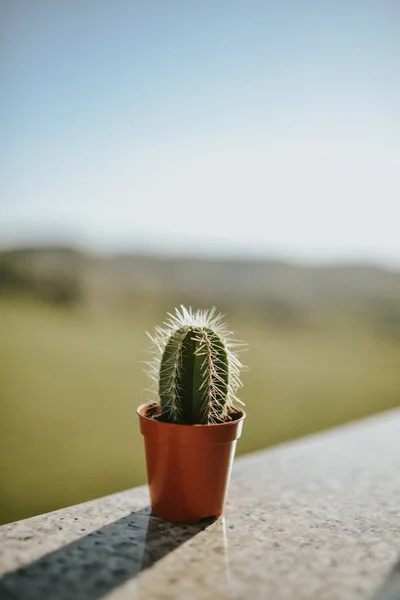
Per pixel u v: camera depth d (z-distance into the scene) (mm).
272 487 403
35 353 3326
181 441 325
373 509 371
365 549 320
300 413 2947
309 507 372
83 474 2338
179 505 337
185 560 303
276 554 312
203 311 356
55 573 288
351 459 465
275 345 3445
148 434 336
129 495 380
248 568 298
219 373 334
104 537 322
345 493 395
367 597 279
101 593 275
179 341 328
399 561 309
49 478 2289
